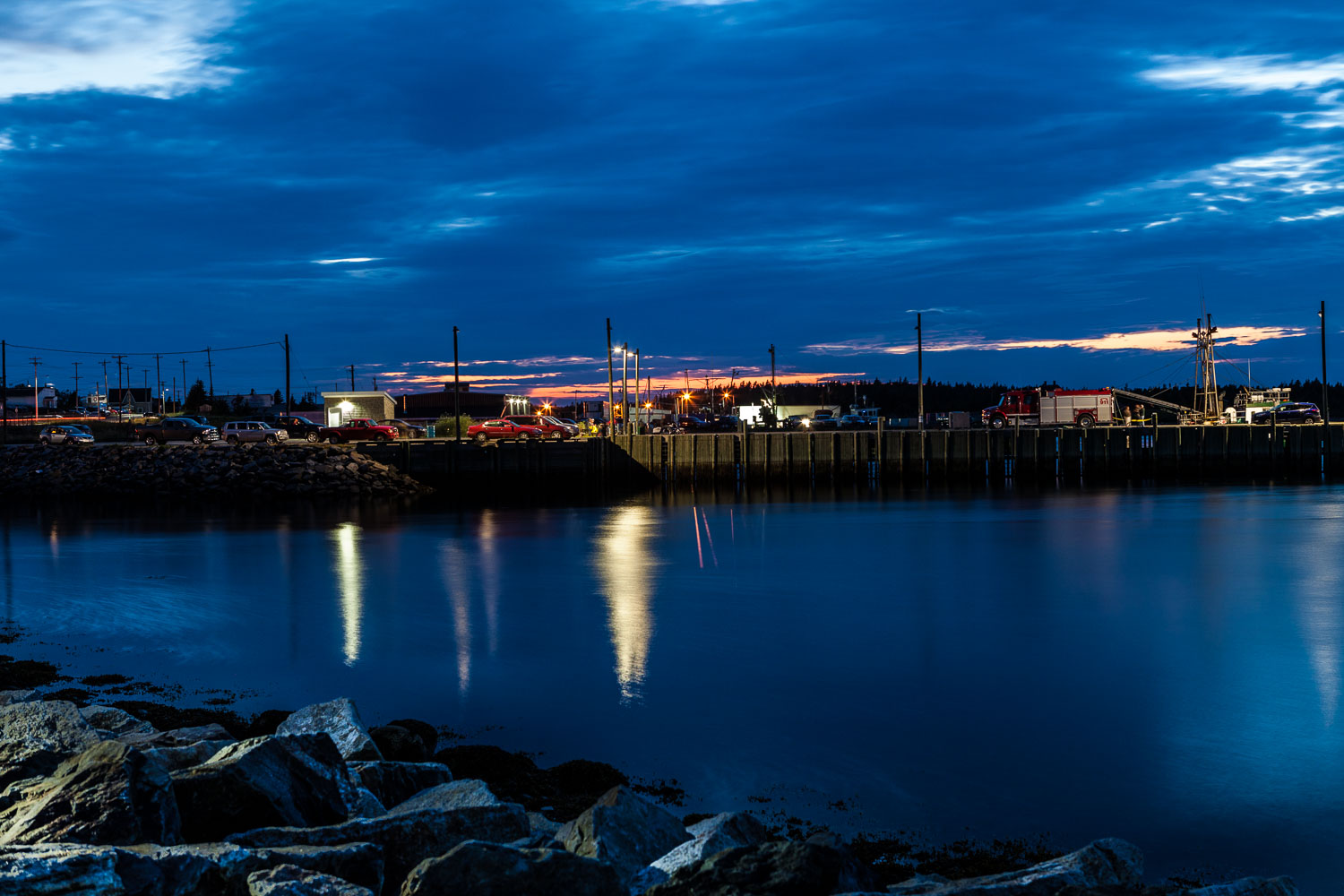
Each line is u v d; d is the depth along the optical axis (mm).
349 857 8047
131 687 20750
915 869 12016
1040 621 28094
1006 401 104500
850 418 103750
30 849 6965
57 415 147625
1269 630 26812
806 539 48250
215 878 7465
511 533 51906
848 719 18609
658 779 15414
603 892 7695
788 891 7801
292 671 22328
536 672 22203
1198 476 89438
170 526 55812
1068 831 13391
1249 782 15305
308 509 67062
